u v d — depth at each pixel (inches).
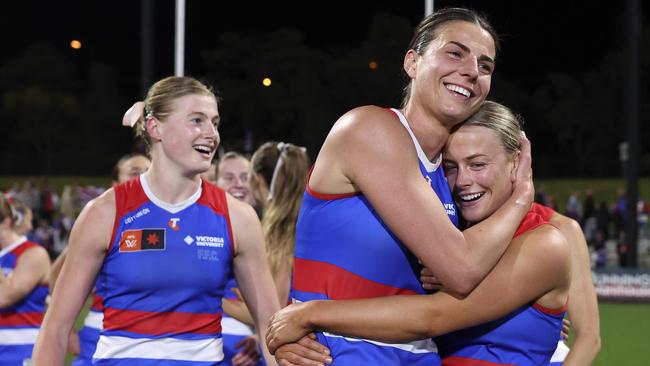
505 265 99.8
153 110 119.4
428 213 95.8
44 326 116.4
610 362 339.0
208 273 119.9
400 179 96.1
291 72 1656.0
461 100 98.5
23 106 1726.1
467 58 98.5
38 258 198.2
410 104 102.7
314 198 102.7
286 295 168.9
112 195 119.6
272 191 173.2
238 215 124.1
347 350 99.4
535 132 1700.3
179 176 119.6
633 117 597.0
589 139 1673.2
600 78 1664.6
